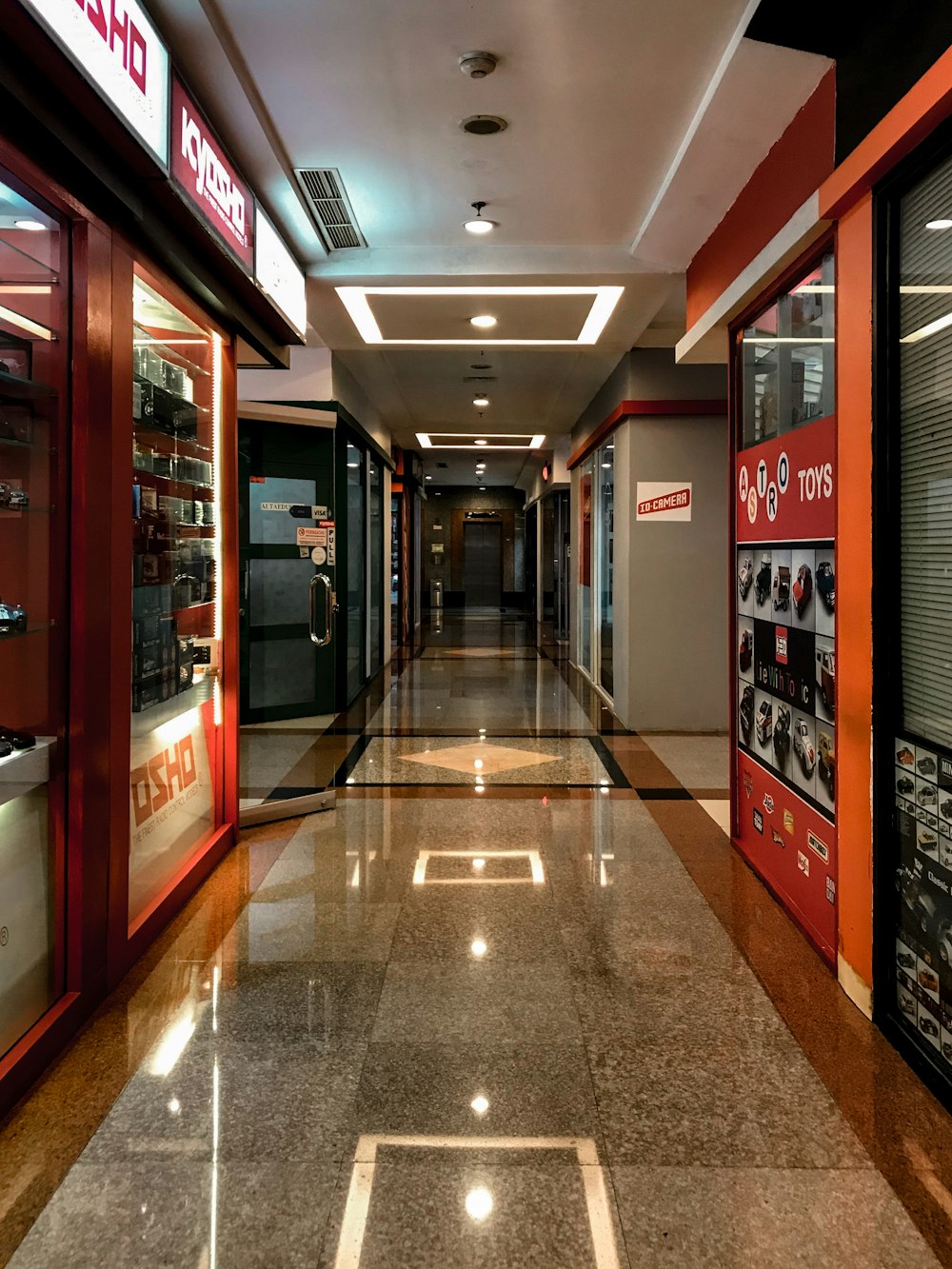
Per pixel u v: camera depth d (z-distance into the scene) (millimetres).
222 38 2803
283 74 3045
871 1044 2383
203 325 3590
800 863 3156
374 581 10492
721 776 5422
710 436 6879
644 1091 2156
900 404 2355
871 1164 1893
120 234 2629
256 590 7152
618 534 7422
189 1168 1864
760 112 3096
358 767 5613
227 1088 2152
